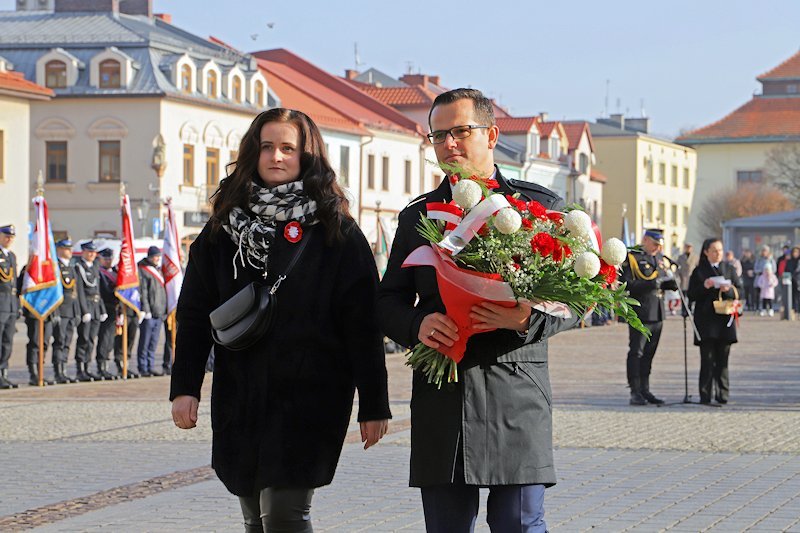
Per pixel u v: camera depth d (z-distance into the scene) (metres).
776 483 10.76
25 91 49.62
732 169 109.31
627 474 11.24
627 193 105.88
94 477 11.27
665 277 17.44
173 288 23.86
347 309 5.97
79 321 22.00
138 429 14.92
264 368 5.89
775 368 24.22
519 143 89.38
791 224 62.22
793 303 49.72
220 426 5.97
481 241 5.34
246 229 5.97
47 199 59.78
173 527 8.91
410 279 5.80
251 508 6.05
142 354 23.47
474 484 5.55
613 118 117.62
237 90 63.84
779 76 119.25
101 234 59.06
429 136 5.89
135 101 58.78
